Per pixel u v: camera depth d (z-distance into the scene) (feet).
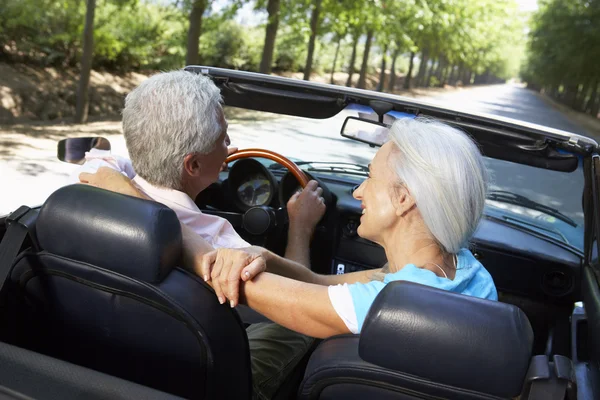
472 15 121.80
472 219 4.47
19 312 4.77
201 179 5.67
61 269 4.33
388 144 4.81
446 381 3.51
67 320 4.63
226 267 4.49
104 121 41.70
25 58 47.01
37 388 3.67
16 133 32.24
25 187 21.54
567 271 9.32
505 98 179.73
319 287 4.43
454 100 129.80
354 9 59.21
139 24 56.08
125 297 4.31
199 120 5.23
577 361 6.37
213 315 4.31
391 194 4.65
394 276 4.42
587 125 115.24
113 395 3.65
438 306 3.51
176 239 4.24
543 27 159.02
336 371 3.85
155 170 5.42
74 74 49.90
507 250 9.37
